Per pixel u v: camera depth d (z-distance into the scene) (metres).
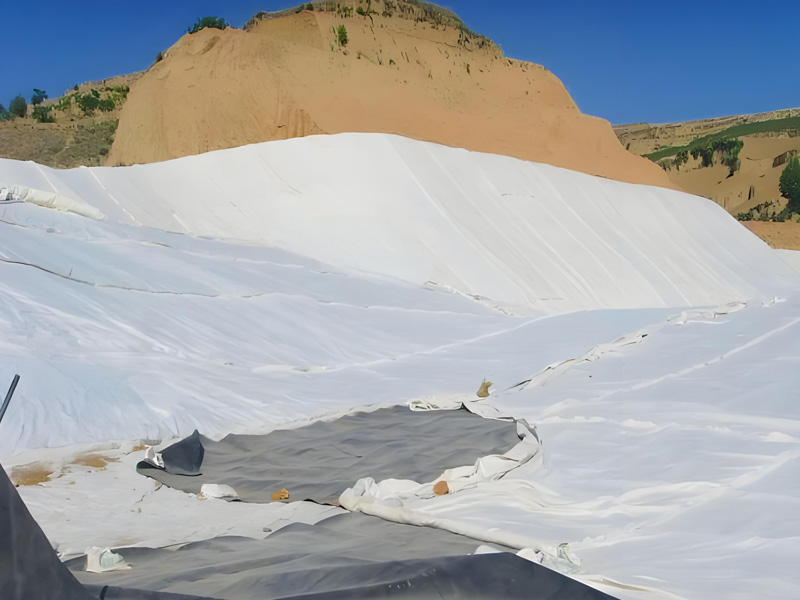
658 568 4.24
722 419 8.09
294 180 27.80
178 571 4.15
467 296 23.25
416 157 29.27
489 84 45.28
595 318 18.39
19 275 13.45
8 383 9.14
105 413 9.15
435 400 10.53
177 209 25.88
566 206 31.83
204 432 9.27
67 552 4.71
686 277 32.16
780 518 4.97
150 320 13.69
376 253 25.47
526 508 5.70
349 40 42.38
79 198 22.78
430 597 3.46
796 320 13.76
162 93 38.16
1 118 60.81
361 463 7.51
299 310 16.55
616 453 7.20
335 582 3.63
